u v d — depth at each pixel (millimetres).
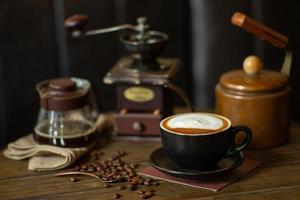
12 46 1624
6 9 1600
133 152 1318
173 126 1169
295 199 1113
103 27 1644
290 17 1670
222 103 1310
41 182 1207
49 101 1287
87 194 1155
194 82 1715
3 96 1654
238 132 1244
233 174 1196
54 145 1295
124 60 1445
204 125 1161
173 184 1174
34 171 1251
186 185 1167
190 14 1675
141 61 1363
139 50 1333
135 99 1367
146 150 1326
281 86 1292
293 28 1679
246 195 1130
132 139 1381
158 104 1360
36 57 1641
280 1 1658
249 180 1181
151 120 1364
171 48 1688
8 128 1679
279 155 1277
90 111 1379
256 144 1297
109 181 1188
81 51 1651
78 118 1319
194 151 1136
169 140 1152
